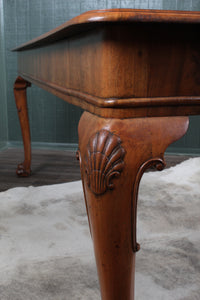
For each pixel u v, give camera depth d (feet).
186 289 2.62
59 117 7.98
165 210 4.22
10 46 7.77
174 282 2.72
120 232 1.45
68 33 1.66
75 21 1.32
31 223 3.85
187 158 7.29
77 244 3.36
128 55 1.31
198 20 1.23
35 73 3.39
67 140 8.07
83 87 1.67
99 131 1.39
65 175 6.08
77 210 4.25
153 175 5.67
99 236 1.46
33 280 2.75
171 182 5.30
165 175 5.67
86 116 1.65
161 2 7.08
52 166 6.66
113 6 7.18
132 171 1.39
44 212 4.17
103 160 1.36
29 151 5.92
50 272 2.86
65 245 3.34
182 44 1.35
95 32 1.39
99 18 1.20
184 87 1.42
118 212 1.42
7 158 7.27
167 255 3.14
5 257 3.10
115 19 1.18
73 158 7.30
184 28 1.32
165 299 2.50
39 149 8.11
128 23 1.24
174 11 1.25
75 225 3.81
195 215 4.08
